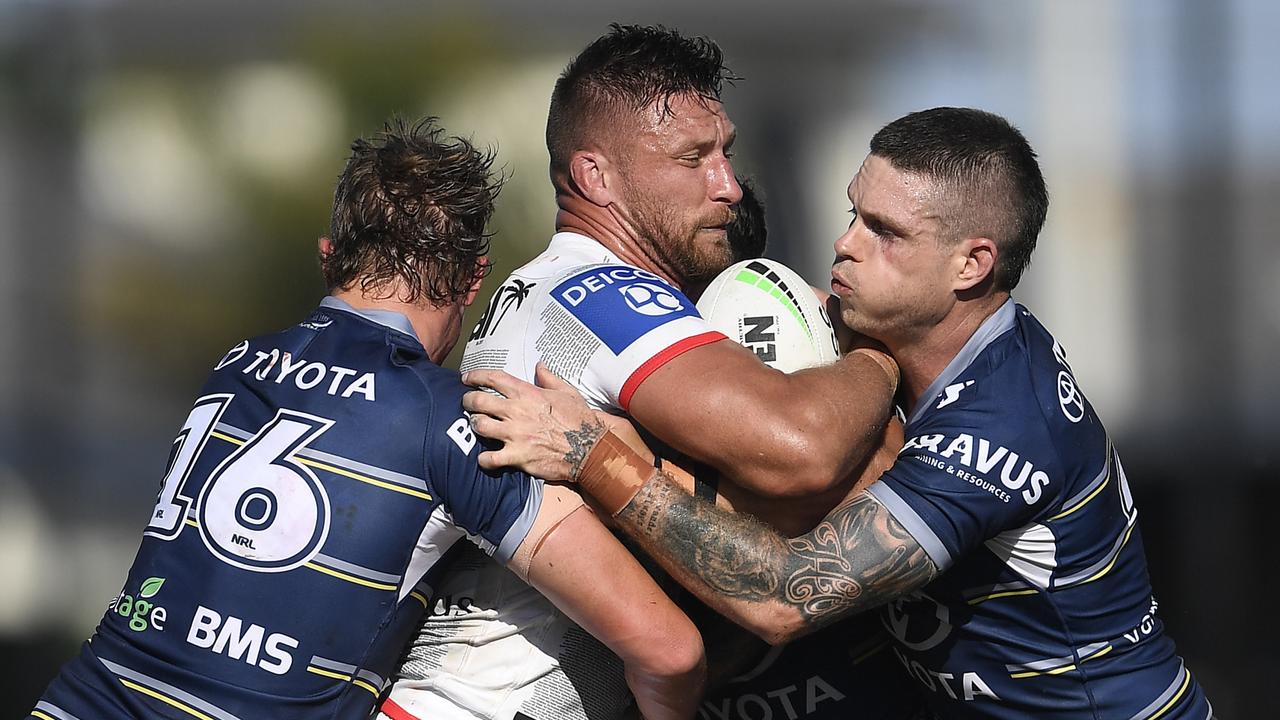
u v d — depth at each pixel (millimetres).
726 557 7391
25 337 20938
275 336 7922
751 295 8367
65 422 20875
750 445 7340
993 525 7668
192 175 21219
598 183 8961
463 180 7871
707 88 9023
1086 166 20250
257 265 21297
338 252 7914
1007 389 7895
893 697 8961
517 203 20781
